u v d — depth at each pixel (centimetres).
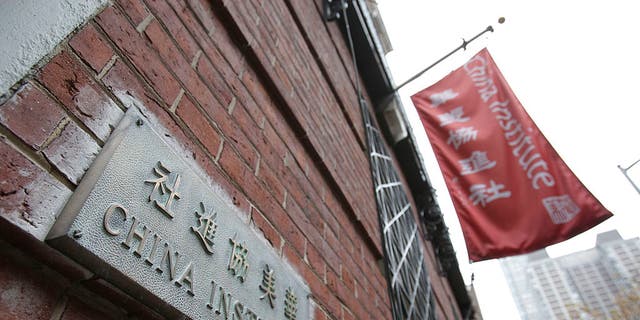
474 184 310
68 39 68
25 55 60
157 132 80
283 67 169
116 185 63
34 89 60
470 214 301
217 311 75
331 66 274
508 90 335
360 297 165
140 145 72
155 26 93
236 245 88
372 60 425
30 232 51
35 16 64
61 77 64
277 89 149
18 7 62
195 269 73
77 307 57
